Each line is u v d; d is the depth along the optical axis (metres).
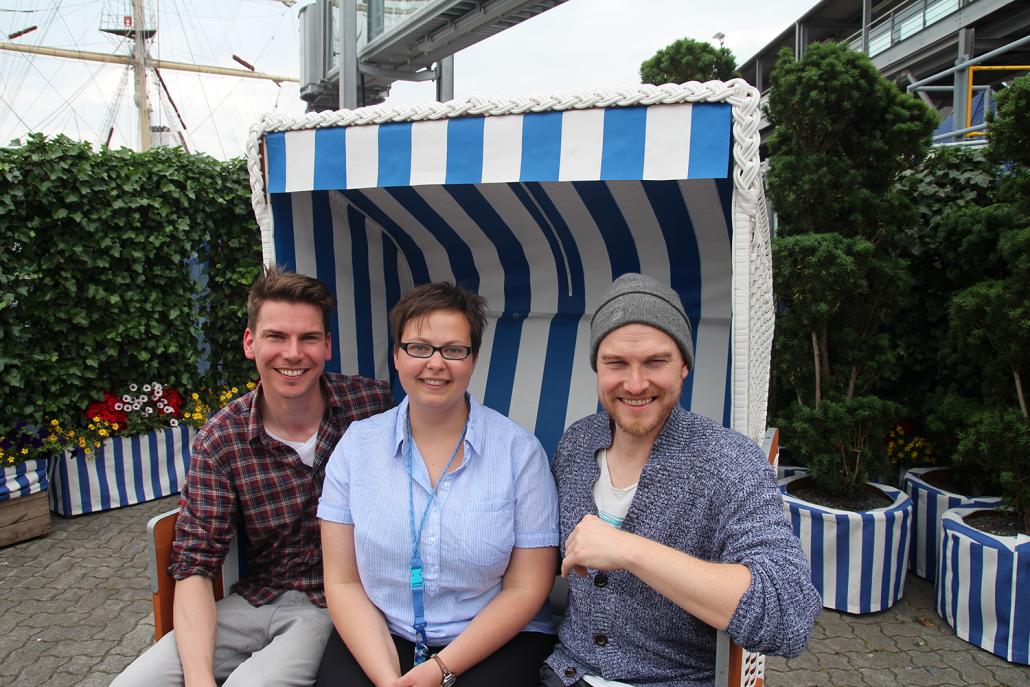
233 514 2.06
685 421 1.67
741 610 1.34
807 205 3.82
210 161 5.34
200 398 5.52
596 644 1.65
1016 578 3.04
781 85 3.73
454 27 7.39
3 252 4.48
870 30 13.35
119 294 4.98
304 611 2.04
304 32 11.03
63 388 4.82
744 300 1.72
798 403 4.00
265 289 2.00
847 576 3.48
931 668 3.04
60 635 3.33
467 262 2.88
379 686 1.68
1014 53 10.98
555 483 1.90
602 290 2.66
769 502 1.50
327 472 1.91
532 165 1.83
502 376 2.83
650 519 1.60
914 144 3.71
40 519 4.45
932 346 4.26
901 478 4.37
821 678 2.97
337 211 2.62
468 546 1.76
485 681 1.68
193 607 1.92
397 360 1.85
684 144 1.68
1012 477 3.18
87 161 4.75
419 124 1.98
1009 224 3.63
